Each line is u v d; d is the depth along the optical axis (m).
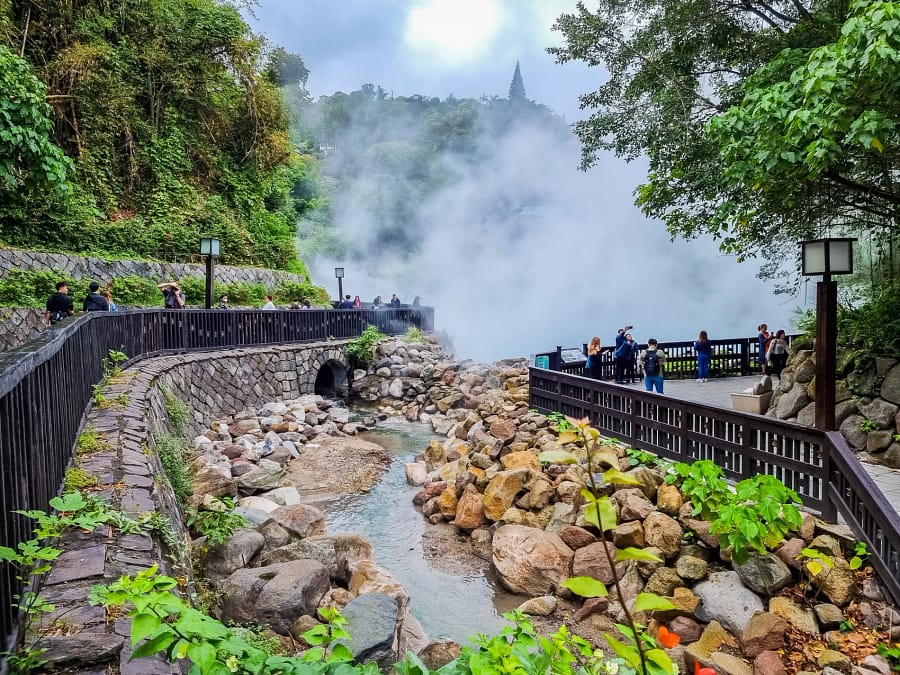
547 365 12.83
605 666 1.87
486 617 5.91
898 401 7.43
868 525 4.86
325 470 10.94
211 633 1.46
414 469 10.65
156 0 22.80
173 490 5.57
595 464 1.50
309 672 1.47
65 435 4.04
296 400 15.80
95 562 2.68
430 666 4.16
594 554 6.09
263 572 4.85
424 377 18.09
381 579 5.63
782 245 12.44
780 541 5.14
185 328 12.66
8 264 13.96
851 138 4.93
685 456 7.02
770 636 4.65
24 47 18.25
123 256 18.12
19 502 2.51
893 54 4.38
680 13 9.23
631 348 13.77
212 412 12.43
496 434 9.52
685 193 9.53
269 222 27.97
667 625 5.25
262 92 26.47
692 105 9.31
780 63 6.73
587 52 10.45
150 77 22.48
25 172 7.87
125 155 21.23
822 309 6.39
